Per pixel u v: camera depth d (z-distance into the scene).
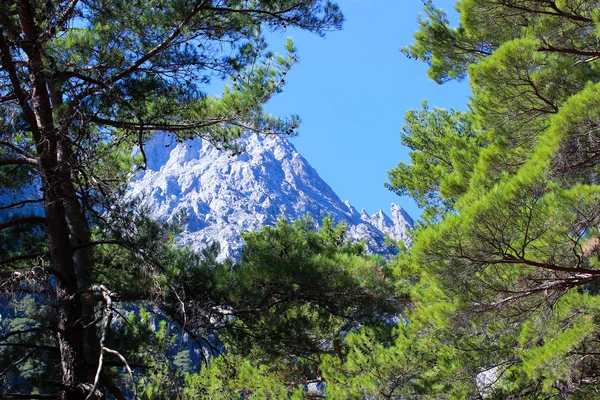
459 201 8.10
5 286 6.22
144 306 7.41
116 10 6.75
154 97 7.40
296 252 8.94
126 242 6.67
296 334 8.47
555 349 6.64
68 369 6.26
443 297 8.05
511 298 7.59
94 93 6.71
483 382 9.06
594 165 7.82
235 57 7.91
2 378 6.41
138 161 8.02
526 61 8.86
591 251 7.22
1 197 7.73
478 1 10.48
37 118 6.80
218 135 8.54
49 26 6.47
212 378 9.89
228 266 8.27
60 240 6.68
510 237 6.85
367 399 9.73
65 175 6.52
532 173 6.62
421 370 9.56
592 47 10.40
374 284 9.19
